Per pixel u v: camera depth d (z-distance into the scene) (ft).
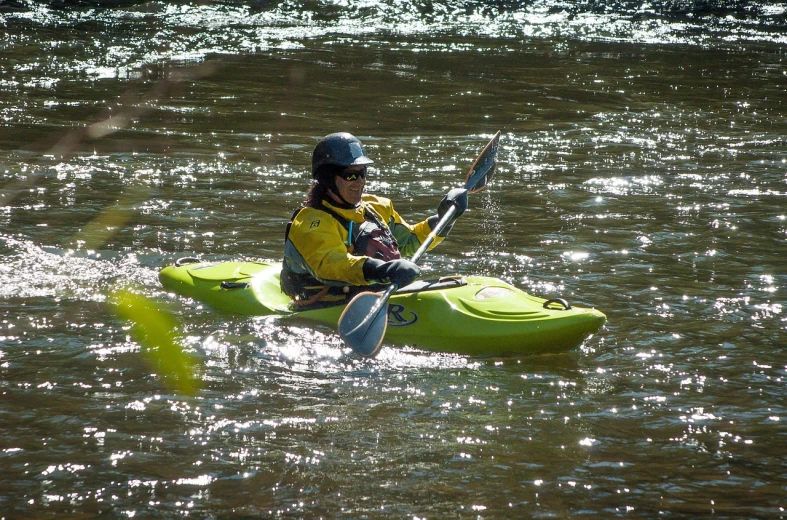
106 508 36.63
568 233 81.46
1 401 46.39
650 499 38.01
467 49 194.18
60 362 51.75
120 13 211.82
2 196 86.28
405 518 36.29
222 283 63.77
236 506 36.99
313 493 38.06
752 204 92.17
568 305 56.65
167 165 102.68
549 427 44.83
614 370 52.47
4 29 190.08
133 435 43.01
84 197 88.53
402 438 43.37
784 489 38.99
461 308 57.41
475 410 46.70
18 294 62.90
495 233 81.30
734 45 208.33
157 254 73.31
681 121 135.13
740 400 48.34
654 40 211.82
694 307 63.05
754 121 136.15
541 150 116.16
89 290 64.64
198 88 147.64
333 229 57.11
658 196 95.20
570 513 36.81
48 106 129.90
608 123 133.08
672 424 45.32
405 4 237.86
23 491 37.78
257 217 84.94
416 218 86.53
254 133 120.37
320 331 57.93
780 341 57.00
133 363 52.01
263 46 187.93
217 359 53.16
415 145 117.50
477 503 37.52
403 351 55.47
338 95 147.13
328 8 231.71
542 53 192.24
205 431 43.62
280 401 47.39
